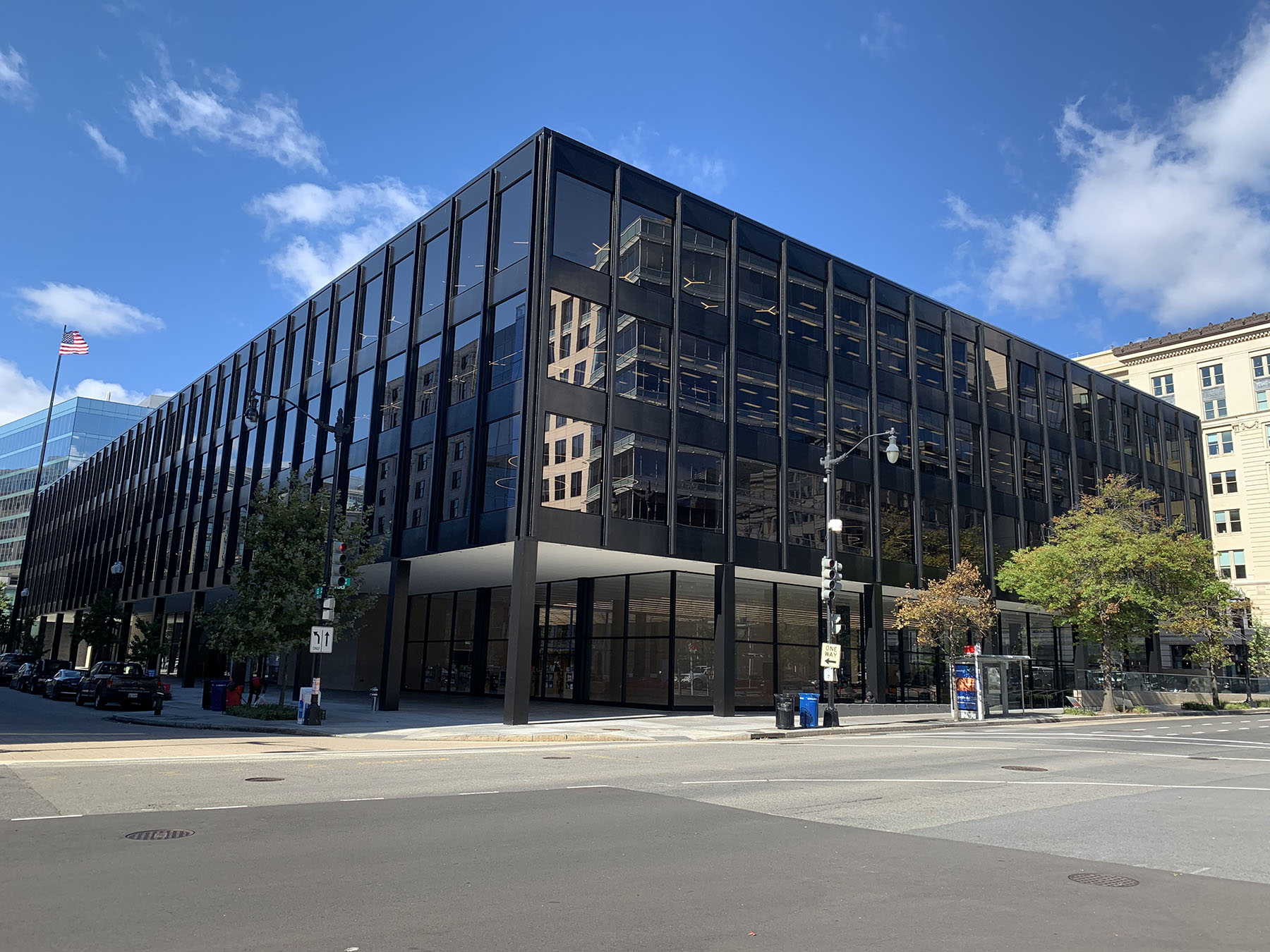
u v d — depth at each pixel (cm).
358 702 3778
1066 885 779
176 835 915
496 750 2041
